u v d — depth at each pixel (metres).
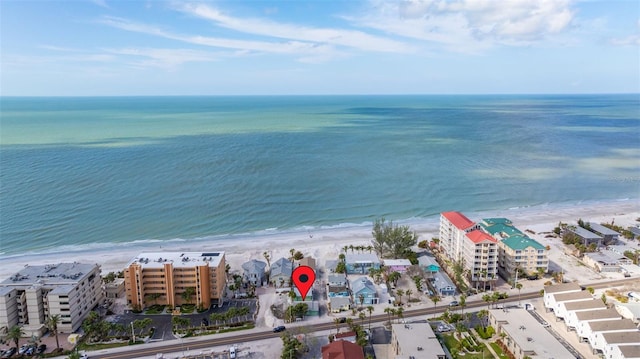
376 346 102.38
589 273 141.88
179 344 103.56
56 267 120.31
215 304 122.50
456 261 145.88
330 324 112.56
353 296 123.81
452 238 151.50
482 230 142.88
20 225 184.75
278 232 183.50
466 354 97.25
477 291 129.62
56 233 177.62
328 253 161.25
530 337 97.25
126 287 119.69
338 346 93.62
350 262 144.88
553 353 91.75
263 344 103.38
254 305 122.81
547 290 118.31
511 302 122.50
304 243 171.00
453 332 106.69
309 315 116.62
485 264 131.75
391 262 145.50
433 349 94.19
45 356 98.94
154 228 184.88
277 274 135.75
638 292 126.31
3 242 168.25
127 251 161.50
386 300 124.94
